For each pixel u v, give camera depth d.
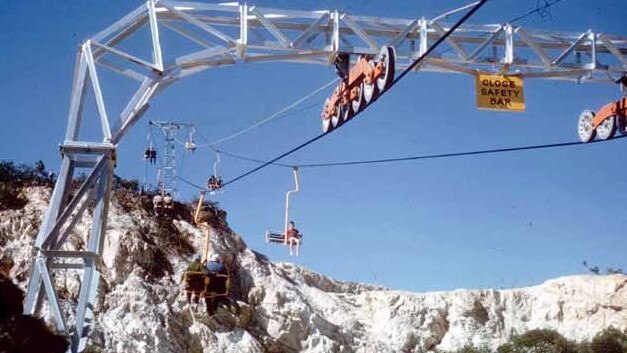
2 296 11.39
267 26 22.28
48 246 20.80
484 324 63.25
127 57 22.16
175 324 48.09
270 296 54.09
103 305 47.12
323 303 58.66
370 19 22.78
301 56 22.72
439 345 60.31
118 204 54.69
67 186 21.55
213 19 22.59
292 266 64.31
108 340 44.78
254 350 49.28
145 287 48.97
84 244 49.38
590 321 63.25
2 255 47.62
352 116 20.91
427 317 61.50
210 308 25.58
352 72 20.69
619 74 24.59
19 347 10.99
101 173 21.47
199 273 25.42
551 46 24.03
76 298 46.47
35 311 20.73
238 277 55.41
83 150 21.47
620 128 22.12
